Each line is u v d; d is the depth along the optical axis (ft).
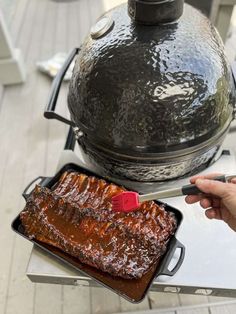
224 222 2.48
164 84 1.95
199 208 2.57
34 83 5.84
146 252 2.07
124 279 2.04
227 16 4.20
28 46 6.64
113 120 2.09
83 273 2.11
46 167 4.49
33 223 2.26
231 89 2.35
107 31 2.21
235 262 2.29
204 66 2.03
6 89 5.76
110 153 2.26
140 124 2.03
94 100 2.12
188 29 2.11
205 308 3.11
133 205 2.11
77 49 3.14
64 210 2.27
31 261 2.27
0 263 3.57
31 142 4.82
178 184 2.59
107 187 2.43
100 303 3.21
